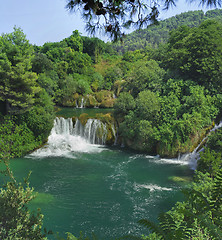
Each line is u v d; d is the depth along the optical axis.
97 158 26.03
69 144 29.39
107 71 63.19
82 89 50.06
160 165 24.00
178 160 25.58
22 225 5.40
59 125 32.38
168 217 3.90
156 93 31.36
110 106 46.25
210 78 31.62
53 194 17.69
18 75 26.97
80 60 60.59
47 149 27.84
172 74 34.66
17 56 28.55
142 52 84.69
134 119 28.64
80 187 19.02
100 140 31.00
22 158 25.45
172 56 33.81
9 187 6.45
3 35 29.14
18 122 27.72
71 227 13.72
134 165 23.98
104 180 20.41
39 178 20.48
